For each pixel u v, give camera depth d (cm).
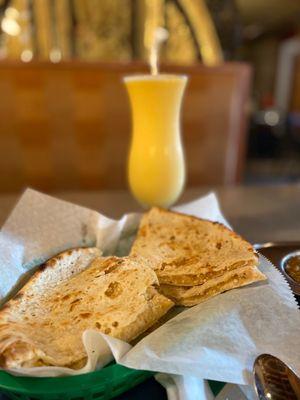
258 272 24
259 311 22
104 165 95
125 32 108
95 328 22
